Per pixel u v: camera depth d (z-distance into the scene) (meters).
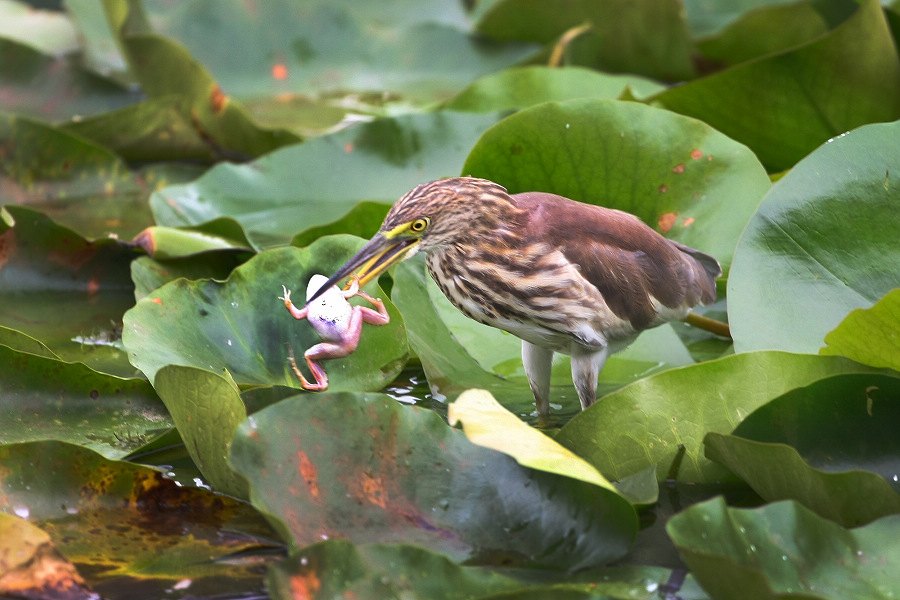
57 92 16.55
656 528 6.76
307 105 17.23
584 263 8.52
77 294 11.14
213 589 6.04
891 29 12.18
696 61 16.17
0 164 13.64
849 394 6.86
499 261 8.52
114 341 9.87
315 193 12.86
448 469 6.71
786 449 6.31
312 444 6.54
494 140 9.88
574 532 6.38
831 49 10.80
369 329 8.73
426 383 9.05
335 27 19.14
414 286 9.81
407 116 12.90
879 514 6.17
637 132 9.80
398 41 19.16
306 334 8.83
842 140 8.40
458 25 20.67
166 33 18.55
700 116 11.81
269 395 7.70
